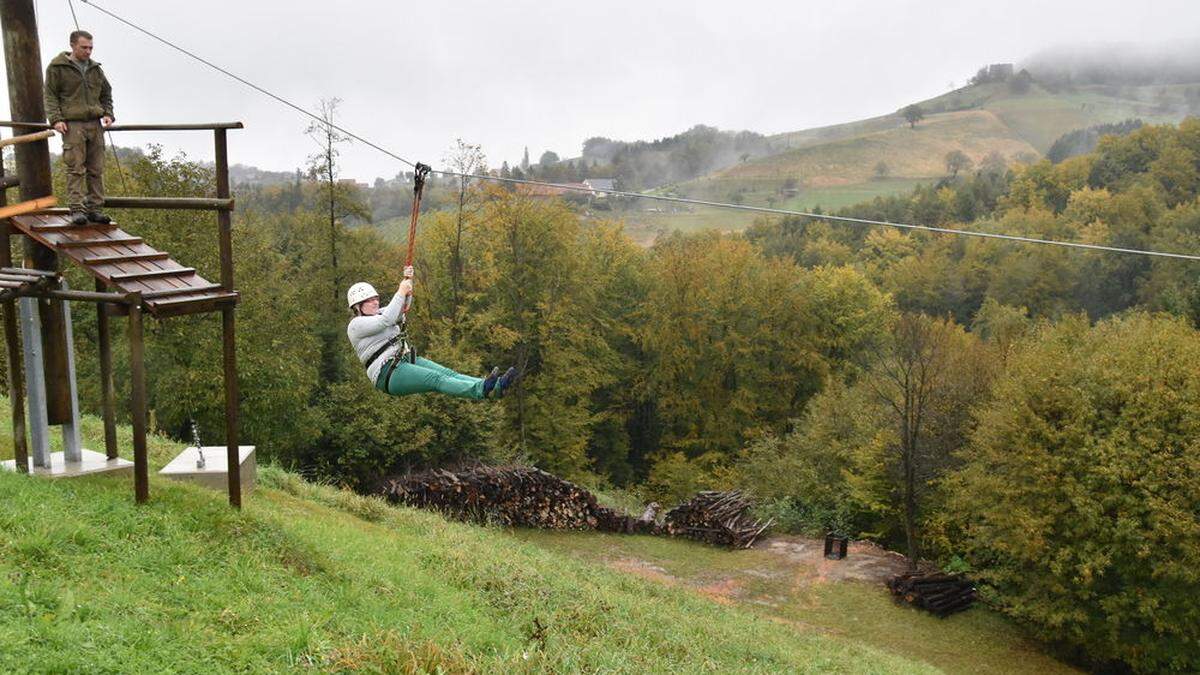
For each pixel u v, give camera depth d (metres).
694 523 29.03
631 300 59.44
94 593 7.08
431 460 32.03
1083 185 115.62
